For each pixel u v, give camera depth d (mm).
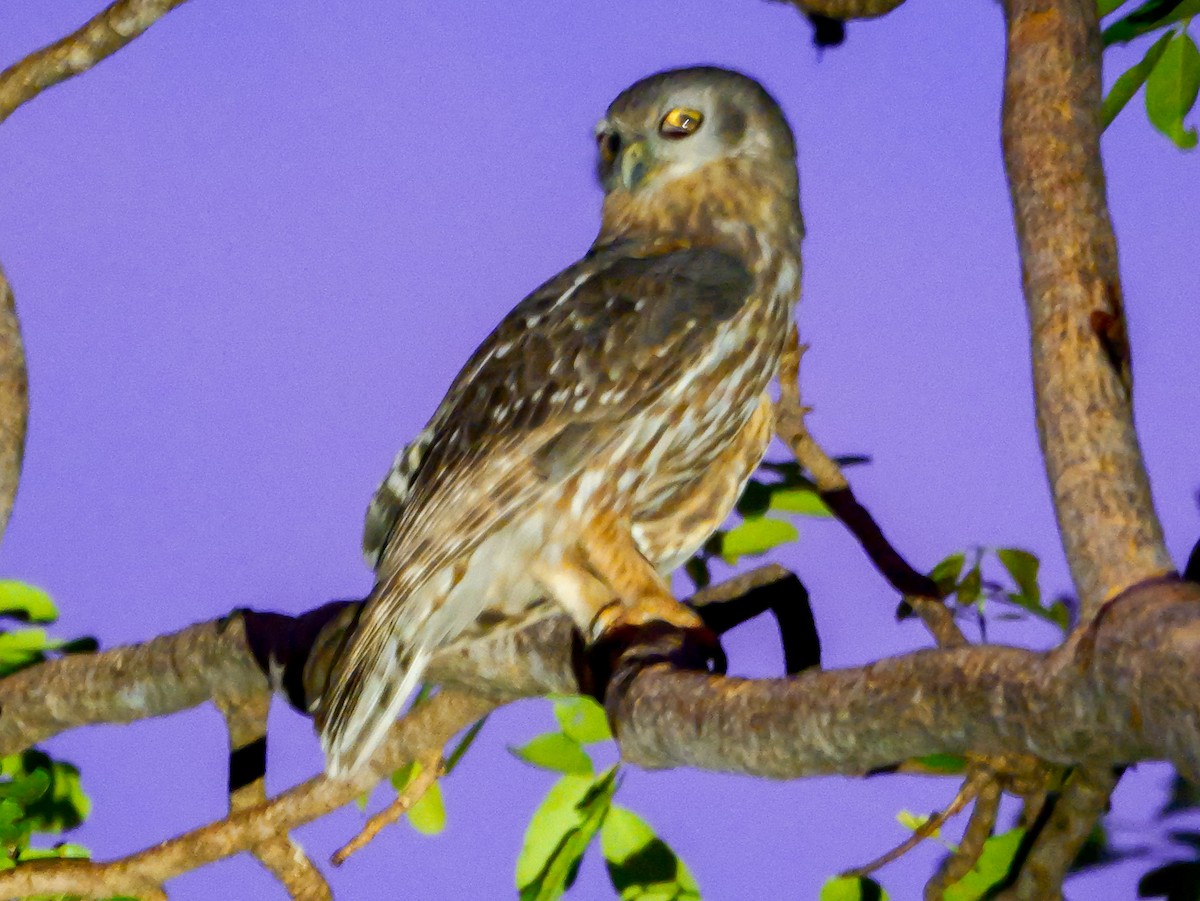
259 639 11156
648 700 8227
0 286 11312
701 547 12078
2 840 10398
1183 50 9648
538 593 11047
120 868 10438
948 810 8961
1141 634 6055
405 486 11758
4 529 11352
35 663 11945
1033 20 8492
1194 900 9352
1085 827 8719
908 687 6891
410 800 10578
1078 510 7023
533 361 11492
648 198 12781
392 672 10688
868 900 9719
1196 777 5859
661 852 9945
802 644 11000
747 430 11766
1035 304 7773
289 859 10820
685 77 12828
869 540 10812
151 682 11383
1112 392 7398
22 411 11312
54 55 11703
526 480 11094
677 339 11500
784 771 7523
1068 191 8023
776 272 12305
